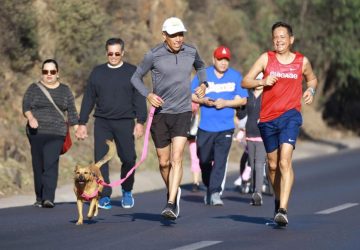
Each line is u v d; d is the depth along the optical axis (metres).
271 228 22.69
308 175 42.41
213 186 29.06
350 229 22.44
